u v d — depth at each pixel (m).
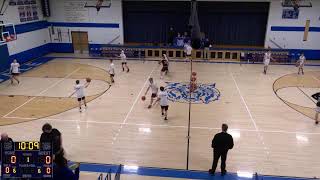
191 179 7.31
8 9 17.55
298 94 13.70
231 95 13.51
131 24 22.09
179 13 21.39
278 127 10.39
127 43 22.34
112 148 8.88
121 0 21.05
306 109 11.98
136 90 14.04
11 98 12.97
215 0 20.41
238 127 10.34
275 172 7.73
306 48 20.73
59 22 22.02
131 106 12.14
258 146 9.07
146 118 11.02
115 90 14.05
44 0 21.05
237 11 20.97
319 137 9.69
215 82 15.41
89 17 21.69
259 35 21.45
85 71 17.47
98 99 12.90
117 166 7.89
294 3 19.73
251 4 20.61
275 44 20.95
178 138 9.52
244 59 20.36
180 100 12.84
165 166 7.95
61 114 11.33
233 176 7.45
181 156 8.47
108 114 11.34
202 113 11.52
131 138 9.50
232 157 8.43
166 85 14.76
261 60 20.16
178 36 21.17
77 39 22.33
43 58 20.84
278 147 9.02
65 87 14.49
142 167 7.86
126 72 17.23
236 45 21.91
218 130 10.10
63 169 5.02
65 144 9.07
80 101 11.56
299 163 8.18
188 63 19.55
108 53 21.16
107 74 16.81
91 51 22.45
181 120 10.86
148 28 22.08
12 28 17.86
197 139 9.46
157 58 20.91
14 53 18.34
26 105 12.20
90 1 21.22
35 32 20.58
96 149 8.80
